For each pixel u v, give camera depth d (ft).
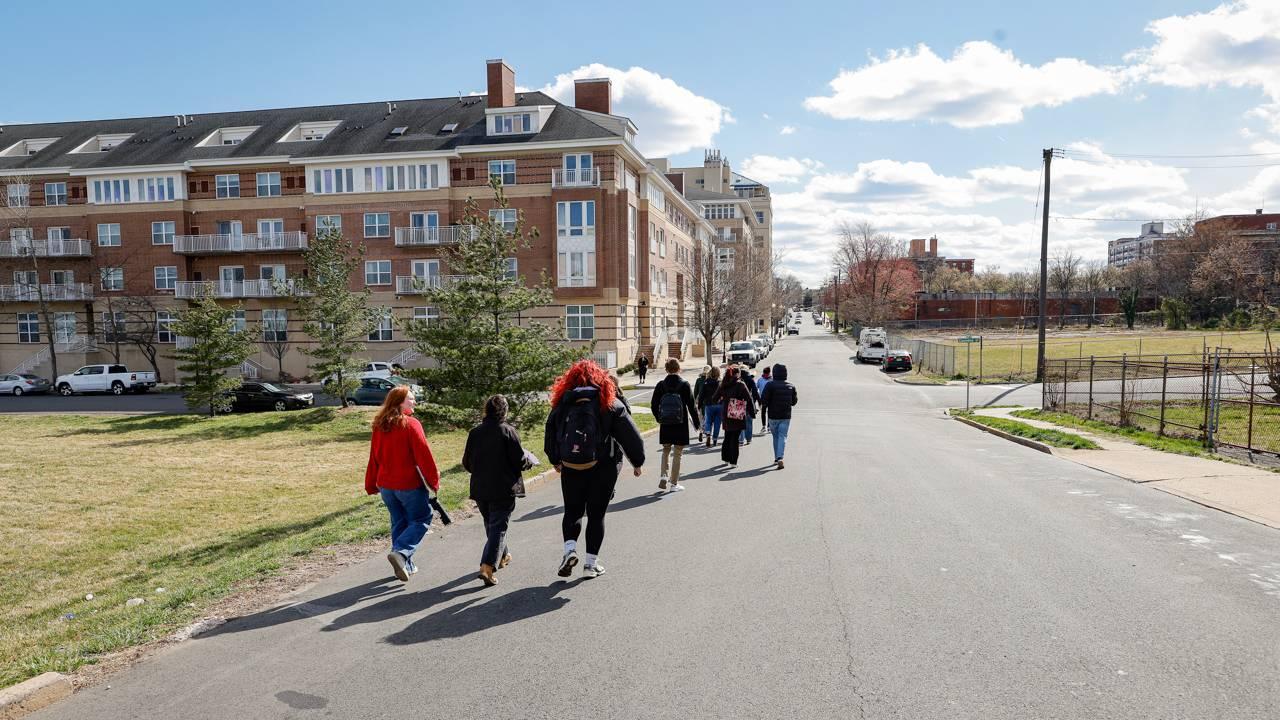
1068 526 26.63
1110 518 27.89
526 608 18.85
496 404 21.33
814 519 28.17
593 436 20.58
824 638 16.44
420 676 14.99
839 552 23.40
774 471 40.55
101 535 33.37
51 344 145.07
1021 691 13.76
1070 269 332.39
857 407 91.81
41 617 21.67
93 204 160.66
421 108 164.14
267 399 102.63
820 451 49.55
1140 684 13.97
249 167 156.87
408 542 21.34
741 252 243.60
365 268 151.74
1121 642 15.94
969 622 17.25
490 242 49.29
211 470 52.24
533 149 144.46
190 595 20.71
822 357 198.29
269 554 25.05
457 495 33.01
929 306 304.91
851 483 36.14
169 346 160.35
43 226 163.43
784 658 15.43
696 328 179.52
